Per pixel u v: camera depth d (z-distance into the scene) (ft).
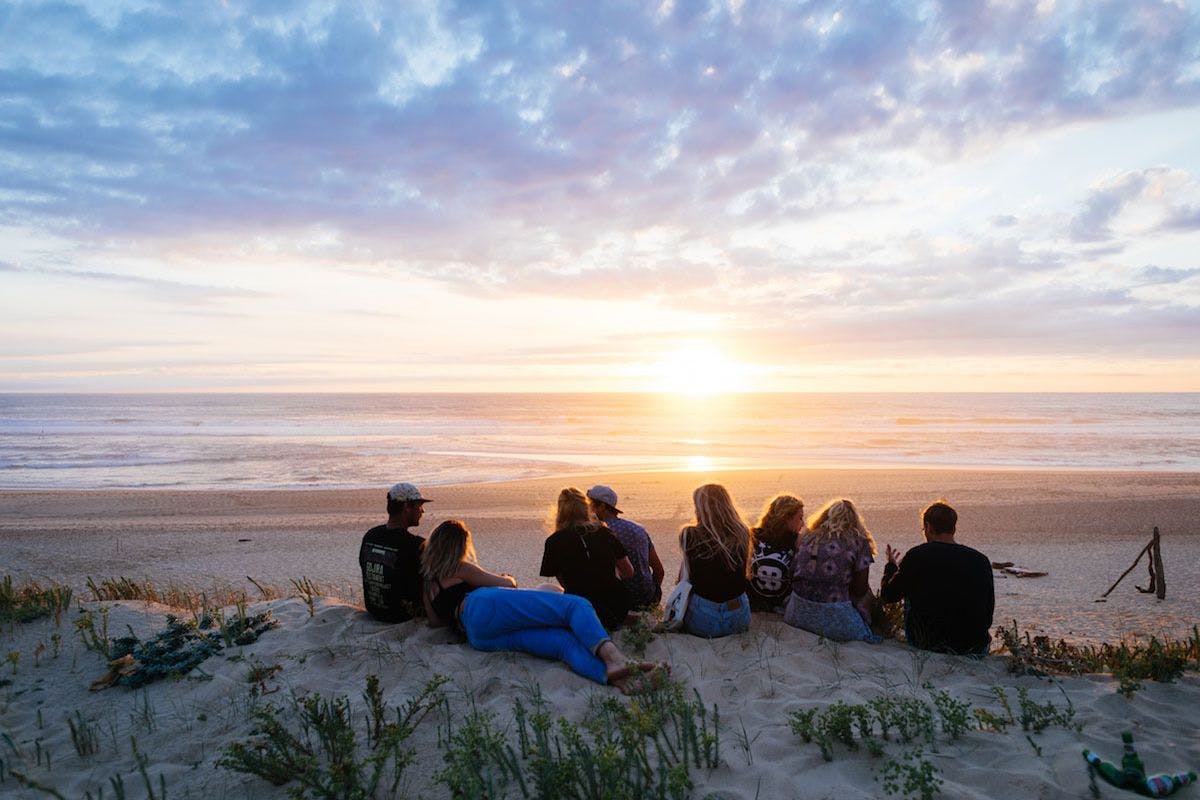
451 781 9.66
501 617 15.38
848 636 17.30
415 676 14.58
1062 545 46.39
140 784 10.77
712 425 222.28
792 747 11.33
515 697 13.17
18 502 70.38
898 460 113.50
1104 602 31.99
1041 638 17.07
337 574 40.81
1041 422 233.76
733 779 10.43
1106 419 252.01
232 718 13.03
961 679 14.88
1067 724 11.92
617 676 13.67
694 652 16.06
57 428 214.28
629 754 9.87
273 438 169.07
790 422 240.73
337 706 11.75
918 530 52.37
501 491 75.66
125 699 14.24
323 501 69.92
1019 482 79.10
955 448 134.41
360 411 360.28
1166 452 123.95
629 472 94.79
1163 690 13.89
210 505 68.13
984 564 16.96
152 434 184.24
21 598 21.34
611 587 17.57
